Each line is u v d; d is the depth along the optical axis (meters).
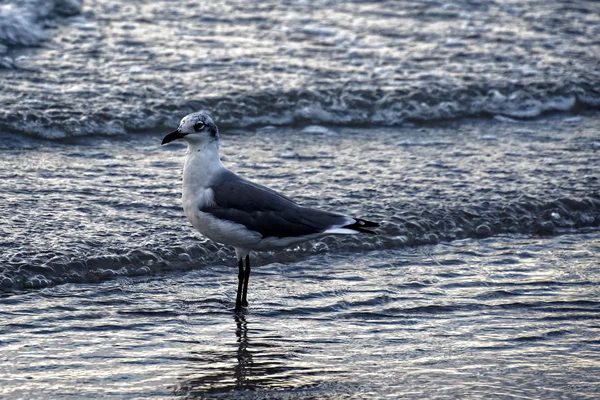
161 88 18.78
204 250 12.38
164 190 14.42
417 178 15.58
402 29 24.30
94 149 16.27
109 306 10.67
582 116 20.42
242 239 10.64
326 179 15.25
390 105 19.44
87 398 8.48
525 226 14.19
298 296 11.31
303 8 25.38
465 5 26.95
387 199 14.45
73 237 12.20
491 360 9.69
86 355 9.39
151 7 24.17
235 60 20.81
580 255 13.16
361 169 15.93
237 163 15.83
